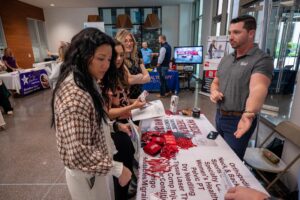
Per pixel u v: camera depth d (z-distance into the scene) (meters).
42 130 3.33
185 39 8.59
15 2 7.04
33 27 8.20
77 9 8.70
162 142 1.29
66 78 0.73
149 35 8.95
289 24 2.68
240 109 1.51
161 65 5.29
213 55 5.12
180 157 1.18
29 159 2.49
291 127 1.80
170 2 7.95
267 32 2.77
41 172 2.23
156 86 5.95
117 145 1.43
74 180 0.90
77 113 0.68
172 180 0.98
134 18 8.80
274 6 2.68
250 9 3.00
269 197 0.70
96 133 0.80
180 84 6.73
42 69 6.48
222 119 1.64
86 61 0.73
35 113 4.18
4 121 3.57
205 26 6.43
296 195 1.67
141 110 1.53
